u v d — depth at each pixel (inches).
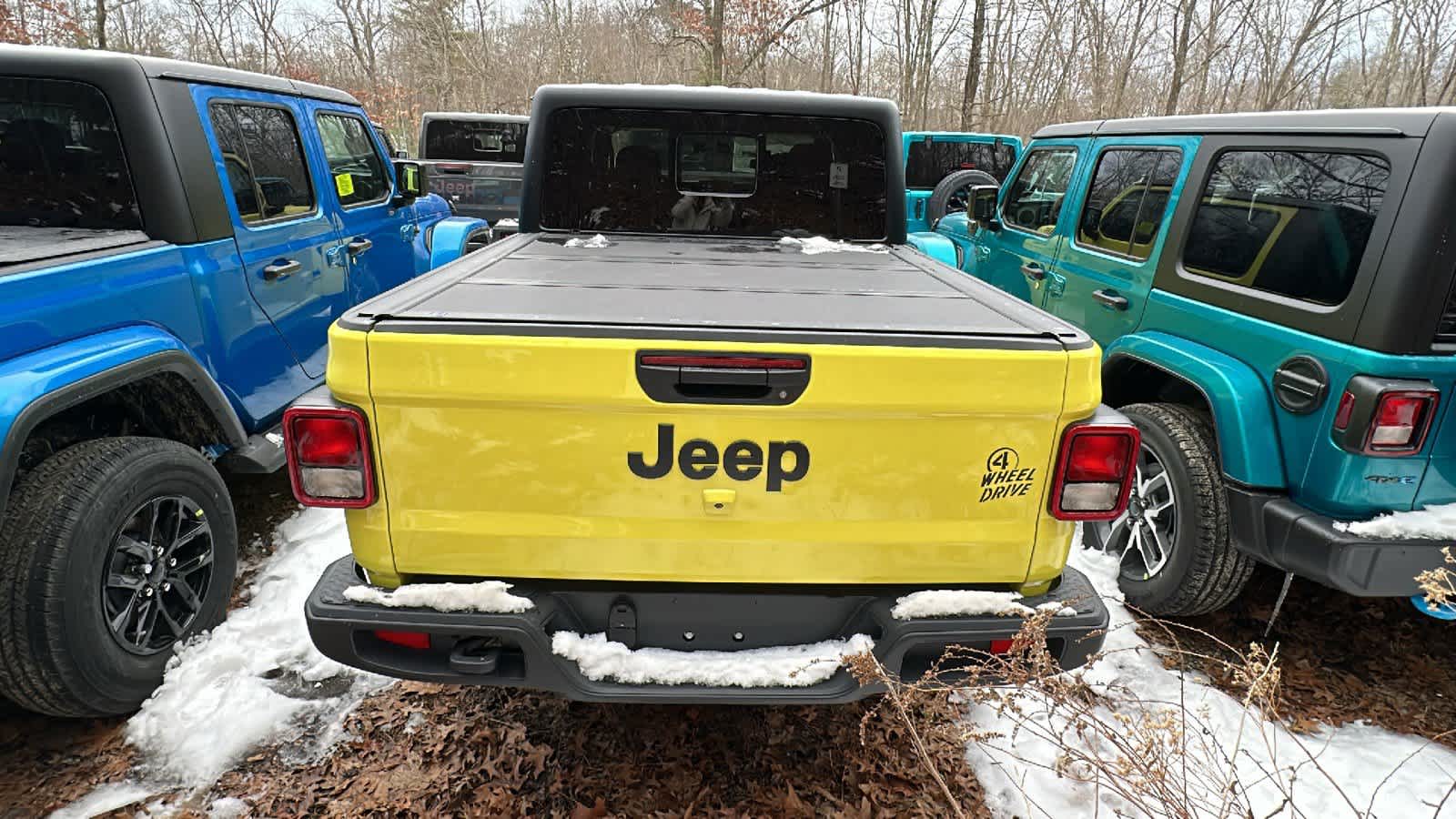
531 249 129.0
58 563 91.2
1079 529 151.3
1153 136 150.1
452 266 106.7
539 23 1221.7
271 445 139.8
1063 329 76.2
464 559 75.9
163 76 123.3
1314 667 120.6
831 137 151.5
